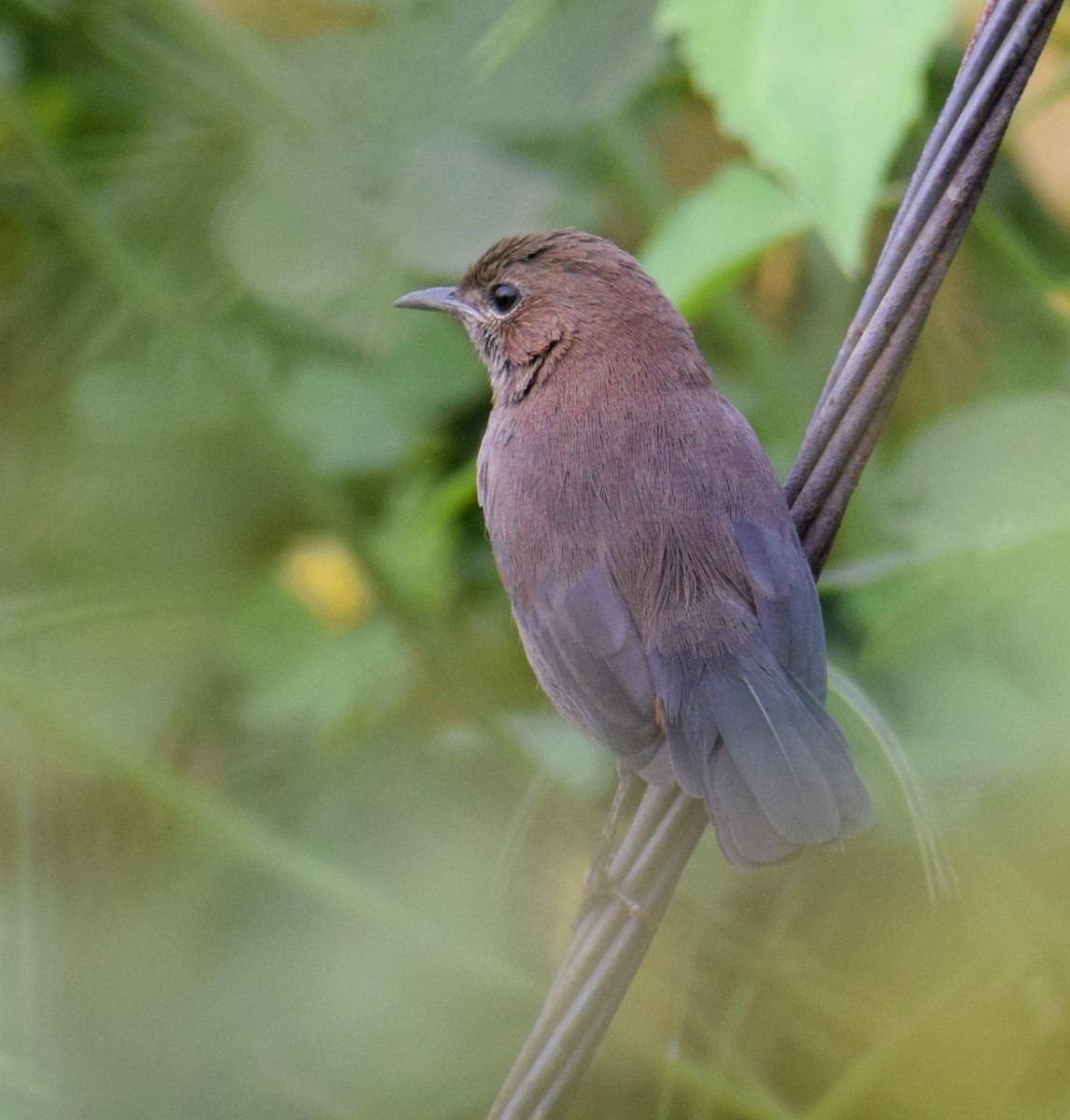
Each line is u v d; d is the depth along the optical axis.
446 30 9.62
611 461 7.31
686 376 7.63
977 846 9.20
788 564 6.88
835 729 6.36
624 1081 9.88
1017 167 9.34
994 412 9.02
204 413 11.07
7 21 10.87
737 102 6.10
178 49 10.33
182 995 10.36
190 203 10.80
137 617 10.27
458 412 10.93
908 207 5.89
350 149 9.70
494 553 7.85
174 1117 10.02
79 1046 10.23
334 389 10.77
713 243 7.75
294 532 11.21
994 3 5.74
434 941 9.08
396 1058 10.03
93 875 10.62
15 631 9.89
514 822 9.41
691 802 6.31
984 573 8.31
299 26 9.95
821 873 9.74
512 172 9.65
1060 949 9.10
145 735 11.25
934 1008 8.82
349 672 10.75
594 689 6.93
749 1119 9.45
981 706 9.16
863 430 6.16
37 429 11.42
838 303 10.23
